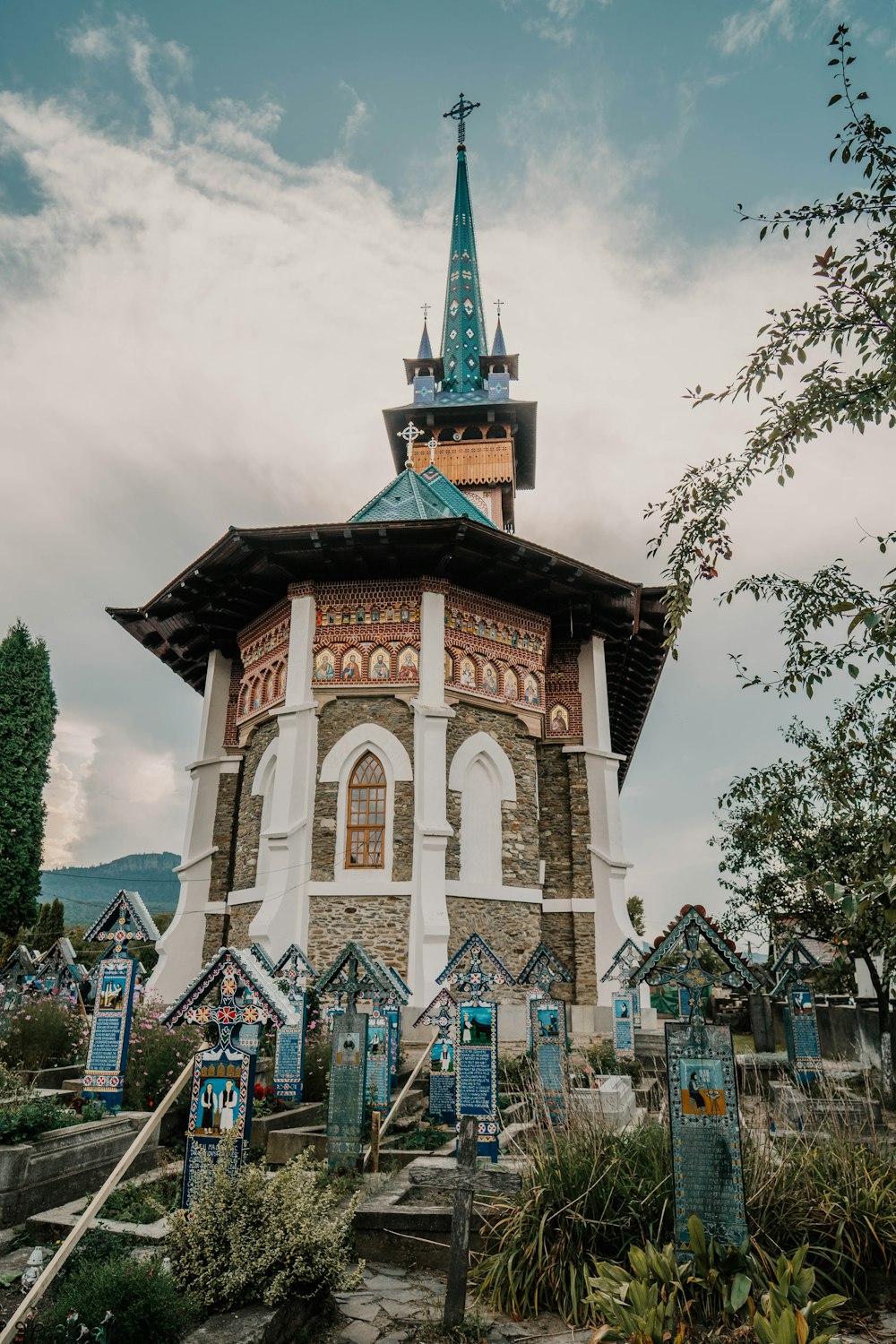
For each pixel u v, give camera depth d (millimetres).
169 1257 5180
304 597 20062
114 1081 9352
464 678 19922
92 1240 5699
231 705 23219
